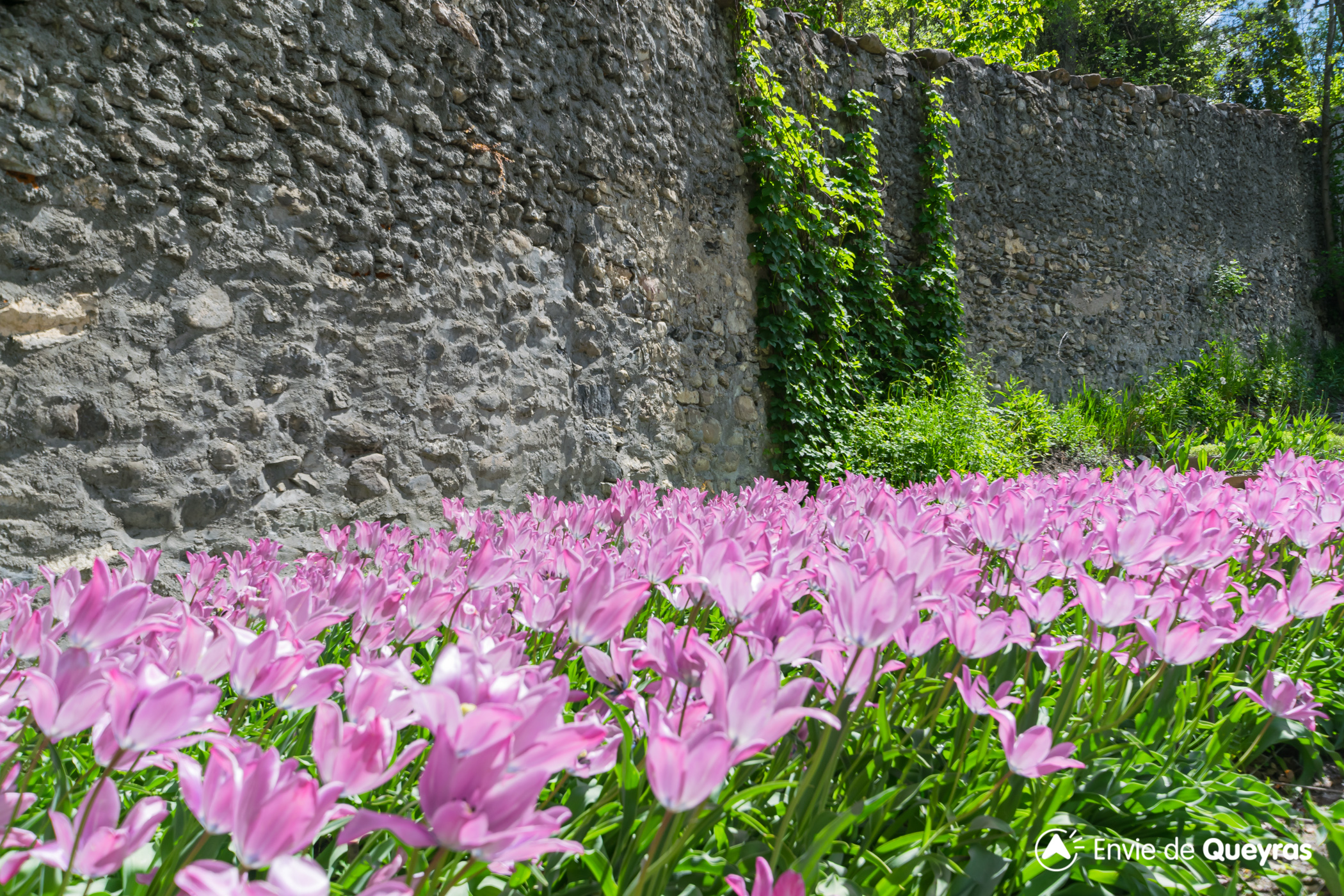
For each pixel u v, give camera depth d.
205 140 3.44
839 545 2.13
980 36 15.33
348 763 0.75
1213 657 2.08
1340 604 2.28
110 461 3.14
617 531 2.83
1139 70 22.33
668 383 6.17
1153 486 3.40
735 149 7.00
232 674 0.95
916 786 1.35
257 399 3.64
